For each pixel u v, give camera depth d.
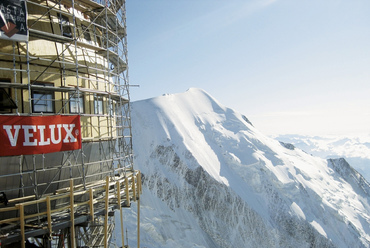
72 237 15.57
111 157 22.03
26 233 14.38
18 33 14.85
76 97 19.28
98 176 20.48
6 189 15.76
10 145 14.93
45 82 17.62
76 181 18.72
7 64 16.16
